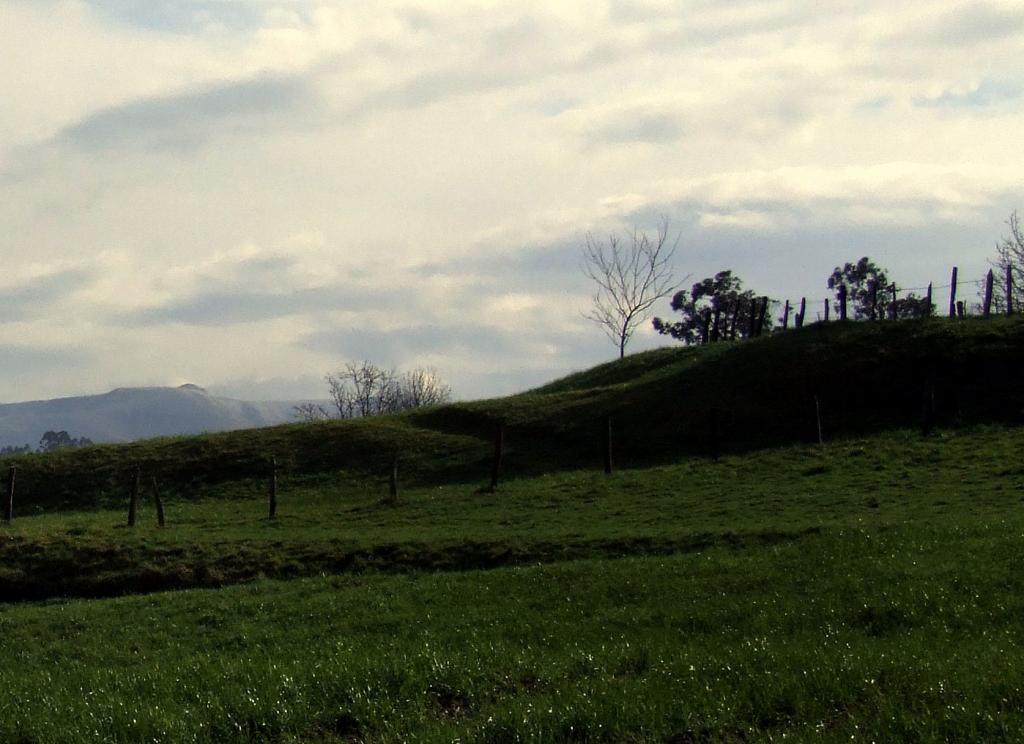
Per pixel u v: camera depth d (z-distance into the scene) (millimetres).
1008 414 44875
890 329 56438
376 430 59188
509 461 51062
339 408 114062
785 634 17312
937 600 18250
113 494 53312
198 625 25047
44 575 33656
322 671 15055
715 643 16797
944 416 46094
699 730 12211
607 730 12289
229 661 17469
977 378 48875
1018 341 51188
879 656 14305
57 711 14633
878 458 39969
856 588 19906
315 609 24828
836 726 12047
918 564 21141
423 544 32406
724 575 22906
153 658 21578
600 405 57219
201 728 13242
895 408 48406
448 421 59969
